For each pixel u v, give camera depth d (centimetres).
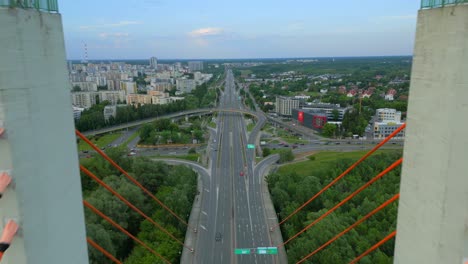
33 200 1399
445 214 1486
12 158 1274
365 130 18725
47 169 1498
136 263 6000
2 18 1210
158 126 18088
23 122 1325
